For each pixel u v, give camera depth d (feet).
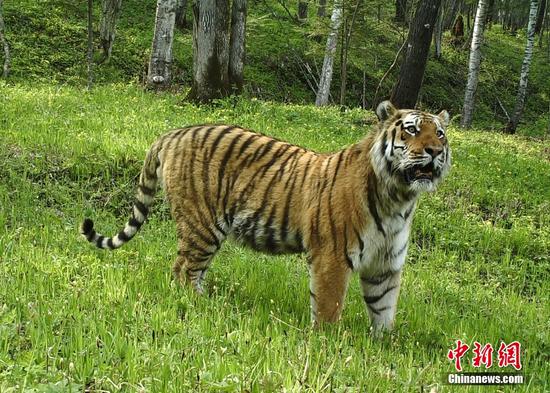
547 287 28.91
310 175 19.29
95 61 75.46
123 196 29.68
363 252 18.52
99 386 12.12
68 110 42.45
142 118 41.91
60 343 14.39
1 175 29.14
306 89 93.97
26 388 11.68
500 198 39.29
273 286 22.09
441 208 35.96
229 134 20.67
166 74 63.82
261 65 94.38
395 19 119.96
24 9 81.87
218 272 22.89
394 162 17.90
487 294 26.03
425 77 114.62
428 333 20.17
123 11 95.40
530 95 127.44
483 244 32.68
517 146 60.39
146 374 12.92
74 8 86.22
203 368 13.32
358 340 17.52
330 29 80.33
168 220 28.71
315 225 18.76
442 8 123.75
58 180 29.86
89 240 21.02
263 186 19.76
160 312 16.67
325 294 18.65
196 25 53.01
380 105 18.81
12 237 22.12
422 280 26.11
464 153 50.01
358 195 18.30
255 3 119.14
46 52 73.77
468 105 83.61
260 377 13.17
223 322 16.81
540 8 162.61
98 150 32.09
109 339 14.80
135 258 22.71
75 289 17.54
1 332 14.11
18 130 34.58
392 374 14.90
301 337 16.76
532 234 34.86
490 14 167.12
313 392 12.60
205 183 20.49
